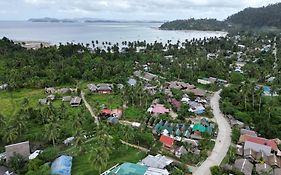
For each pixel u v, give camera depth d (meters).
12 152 80.38
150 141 88.50
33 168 73.62
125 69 184.00
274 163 78.25
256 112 113.12
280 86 147.62
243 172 72.19
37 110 111.31
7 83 151.50
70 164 75.88
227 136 96.38
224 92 137.25
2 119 94.50
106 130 92.00
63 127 101.56
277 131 97.38
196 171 74.50
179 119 111.00
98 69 176.00
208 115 116.25
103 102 130.50
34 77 160.88
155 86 152.62
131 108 123.12
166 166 75.44
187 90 146.12
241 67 196.50
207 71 184.25
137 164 75.25
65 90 144.75
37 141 92.56
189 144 88.06
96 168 74.75
